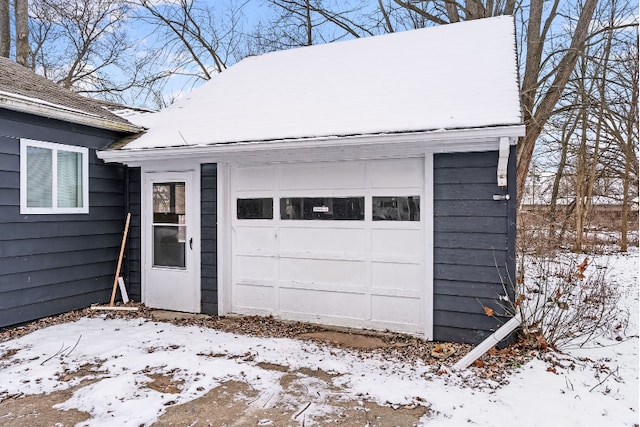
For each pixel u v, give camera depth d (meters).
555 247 8.58
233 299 5.87
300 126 5.24
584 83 11.32
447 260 4.59
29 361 4.02
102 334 4.89
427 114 4.70
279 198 5.58
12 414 3.02
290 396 3.33
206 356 4.20
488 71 5.37
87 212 5.96
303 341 4.68
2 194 4.86
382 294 5.05
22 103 4.80
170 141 5.75
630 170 14.81
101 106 7.38
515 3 10.16
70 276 5.74
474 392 3.38
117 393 3.33
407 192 4.89
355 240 5.17
